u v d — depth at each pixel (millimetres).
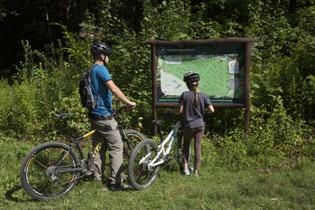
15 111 10641
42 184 6930
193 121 7824
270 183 7375
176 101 9469
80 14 18328
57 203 6859
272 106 9898
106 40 11773
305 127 9828
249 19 12484
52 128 10328
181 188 7332
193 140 8805
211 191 7090
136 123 10062
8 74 19438
